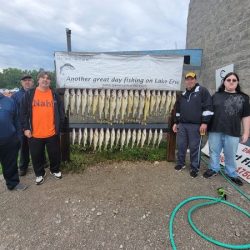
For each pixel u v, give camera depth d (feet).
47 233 10.07
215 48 22.18
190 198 12.17
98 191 13.03
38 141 13.06
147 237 9.82
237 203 12.12
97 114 16.40
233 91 13.28
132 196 12.58
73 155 17.20
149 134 17.26
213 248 9.24
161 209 11.53
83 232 10.11
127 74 15.44
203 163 17.02
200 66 23.27
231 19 19.29
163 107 16.20
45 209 11.54
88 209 11.51
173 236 9.82
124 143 17.51
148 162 16.94
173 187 13.51
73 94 15.39
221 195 12.42
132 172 15.42
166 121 17.89
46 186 13.62
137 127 16.94
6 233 10.11
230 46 19.45
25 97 12.72
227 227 10.36
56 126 13.41
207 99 13.64
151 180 14.34
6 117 12.10
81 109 15.98
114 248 9.31
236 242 9.55
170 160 16.97
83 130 16.66
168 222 10.64
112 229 10.27
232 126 13.28
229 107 13.14
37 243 9.55
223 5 20.65
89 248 9.31
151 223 10.58
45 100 12.85
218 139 13.99
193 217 10.98
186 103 14.23
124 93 15.78
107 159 17.04
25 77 14.62
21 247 9.38
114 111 16.20
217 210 11.48
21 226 10.48
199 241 9.57
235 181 14.06
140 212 11.31
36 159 13.37
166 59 15.39
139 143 17.57
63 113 13.96
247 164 14.92
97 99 15.71
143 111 16.30
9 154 12.59
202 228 10.30
